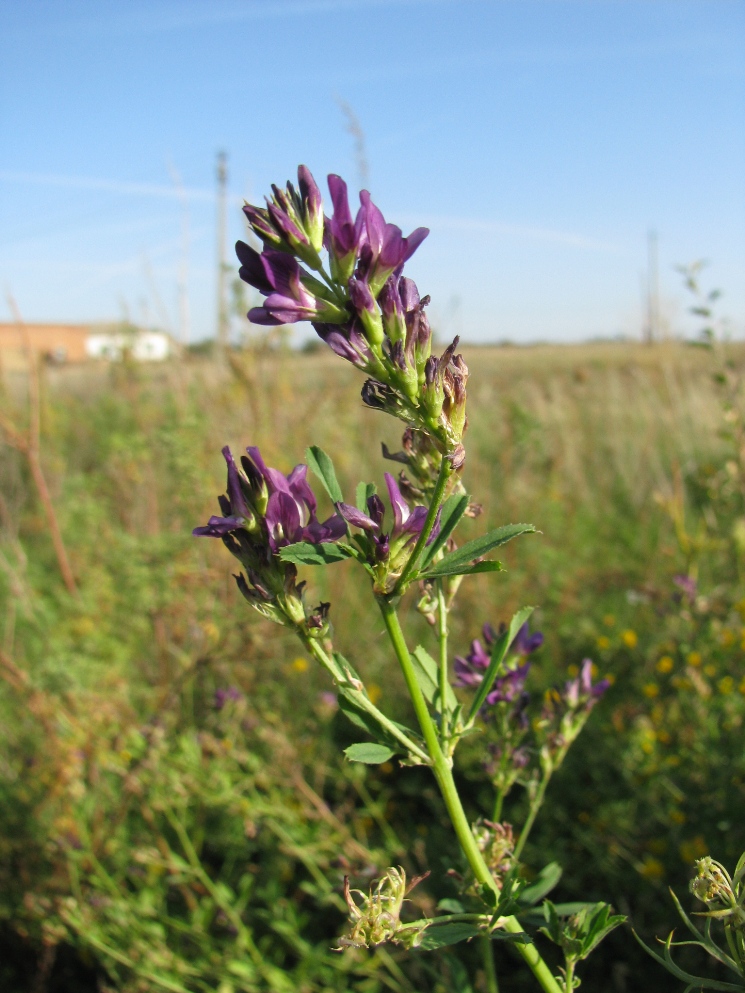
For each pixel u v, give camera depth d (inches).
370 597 245.6
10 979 155.6
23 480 330.0
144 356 352.2
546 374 657.0
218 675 184.9
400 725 69.8
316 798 146.9
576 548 288.4
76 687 160.1
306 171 61.7
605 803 157.9
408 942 65.3
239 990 133.9
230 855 154.8
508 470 304.8
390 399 60.1
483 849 81.6
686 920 62.9
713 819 145.5
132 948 134.5
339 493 70.6
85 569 231.8
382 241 60.7
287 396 279.3
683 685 173.6
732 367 207.8
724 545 222.2
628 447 370.9
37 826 147.6
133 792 146.2
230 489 65.2
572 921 68.6
